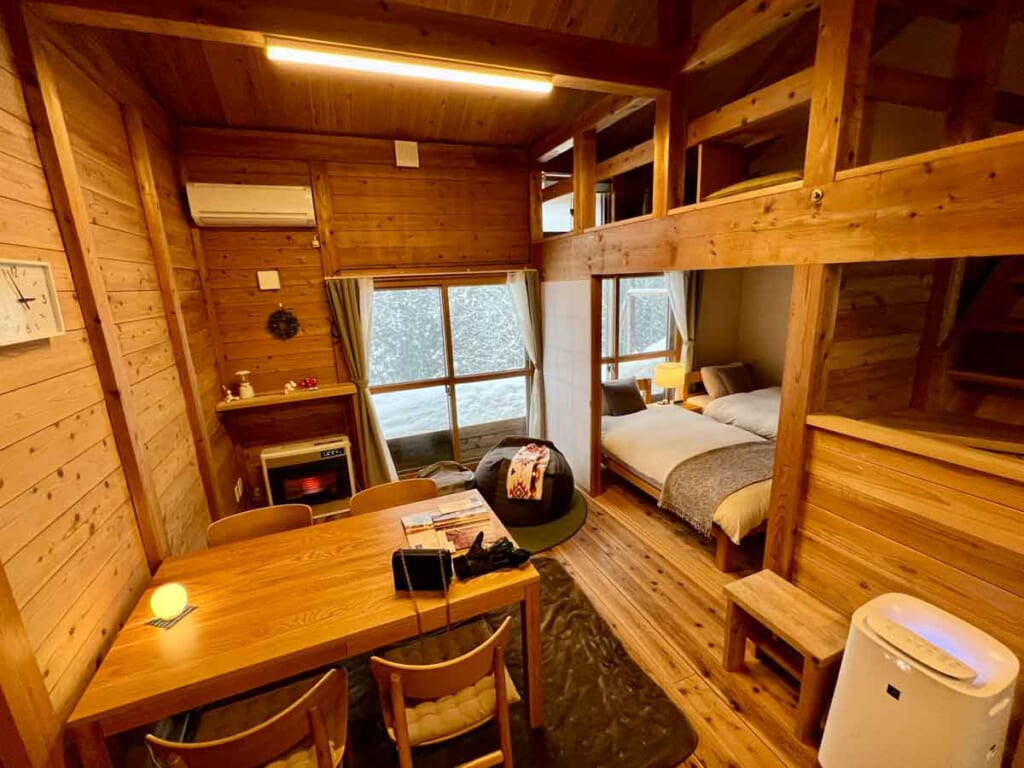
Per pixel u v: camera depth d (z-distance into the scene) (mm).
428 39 2059
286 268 3707
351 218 3842
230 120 3297
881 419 2039
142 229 2463
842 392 2057
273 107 3273
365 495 2482
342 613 1587
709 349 5684
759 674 2146
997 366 2096
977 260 2295
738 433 3768
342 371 4027
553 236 4379
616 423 4270
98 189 2006
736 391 5082
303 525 2346
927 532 1649
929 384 2191
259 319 3697
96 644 1535
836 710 1599
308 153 3596
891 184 1594
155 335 2445
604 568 2994
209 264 3490
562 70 2338
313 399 3979
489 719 1558
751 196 2168
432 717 1531
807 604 1963
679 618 2533
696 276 5238
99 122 2094
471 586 1695
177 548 2334
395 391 4391
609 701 2023
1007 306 2045
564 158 4531
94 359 1742
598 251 3508
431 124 3771
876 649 1442
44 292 1427
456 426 4711
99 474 1691
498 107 3688
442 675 1351
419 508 2318
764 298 5391
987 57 2031
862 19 1693
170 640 1488
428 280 4234
